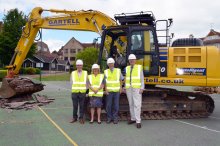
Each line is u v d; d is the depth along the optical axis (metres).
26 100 13.23
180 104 10.30
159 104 10.16
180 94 10.27
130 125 8.93
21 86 12.82
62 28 12.55
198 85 9.83
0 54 49.03
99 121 9.10
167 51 10.06
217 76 9.74
